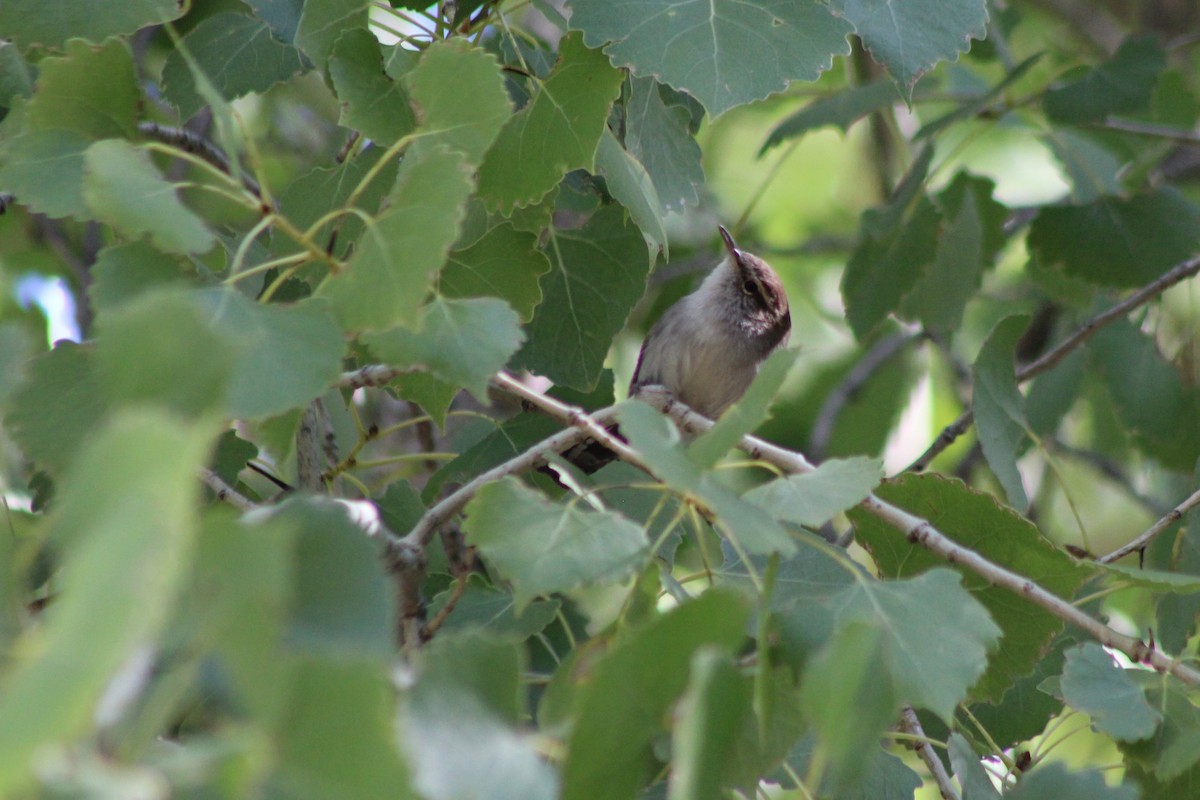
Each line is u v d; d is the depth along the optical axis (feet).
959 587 15.20
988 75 46.34
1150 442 34.09
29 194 14.43
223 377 9.60
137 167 13.21
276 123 42.96
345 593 11.25
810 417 50.70
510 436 24.81
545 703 13.74
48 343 34.53
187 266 13.58
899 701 14.19
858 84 39.81
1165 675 18.01
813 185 55.26
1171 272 30.66
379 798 9.55
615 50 18.75
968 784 17.35
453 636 12.40
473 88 15.38
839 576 18.58
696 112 26.35
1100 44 51.55
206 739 9.37
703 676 11.73
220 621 9.05
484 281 19.81
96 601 7.68
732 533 13.05
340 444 28.48
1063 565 20.01
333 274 13.32
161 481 7.93
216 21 24.23
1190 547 23.91
